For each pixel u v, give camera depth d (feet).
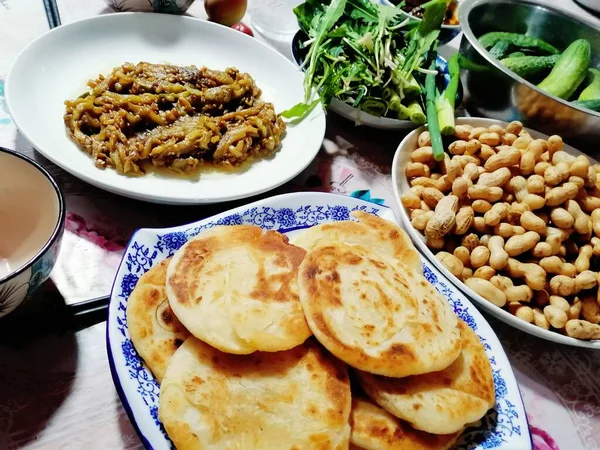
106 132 1.45
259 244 1.11
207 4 2.05
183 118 1.59
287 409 0.88
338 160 1.75
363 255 1.10
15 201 1.14
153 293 1.04
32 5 1.99
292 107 1.77
